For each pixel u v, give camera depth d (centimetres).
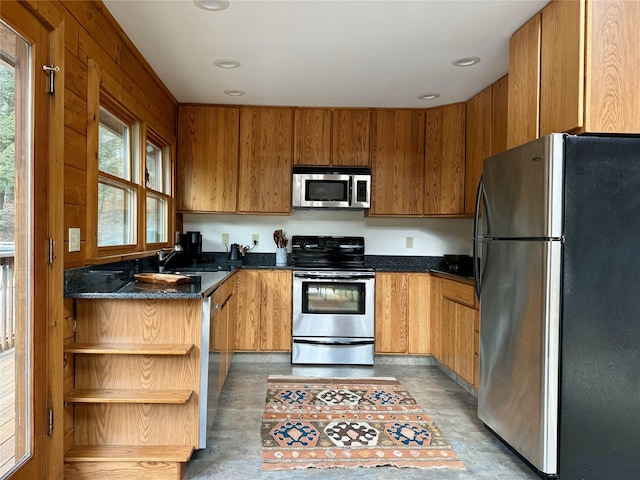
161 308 212
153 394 204
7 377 160
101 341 210
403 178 409
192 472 209
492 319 239
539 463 195
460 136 388
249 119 406
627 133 195
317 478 206
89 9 212
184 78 334
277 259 432
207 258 438
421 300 398
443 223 444
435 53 282
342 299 391
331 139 409
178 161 401
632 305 193
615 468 194
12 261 162
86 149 212
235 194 405
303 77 330
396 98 379
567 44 203
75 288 201
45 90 177
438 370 381
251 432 252
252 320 393
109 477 196
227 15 235
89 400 195
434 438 249
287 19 238
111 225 260
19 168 166
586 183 190
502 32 253
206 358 214
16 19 158
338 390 324
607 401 193
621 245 192
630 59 195
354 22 242
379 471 213
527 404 204
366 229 444
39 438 176
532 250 201
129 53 269
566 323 190
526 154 207
